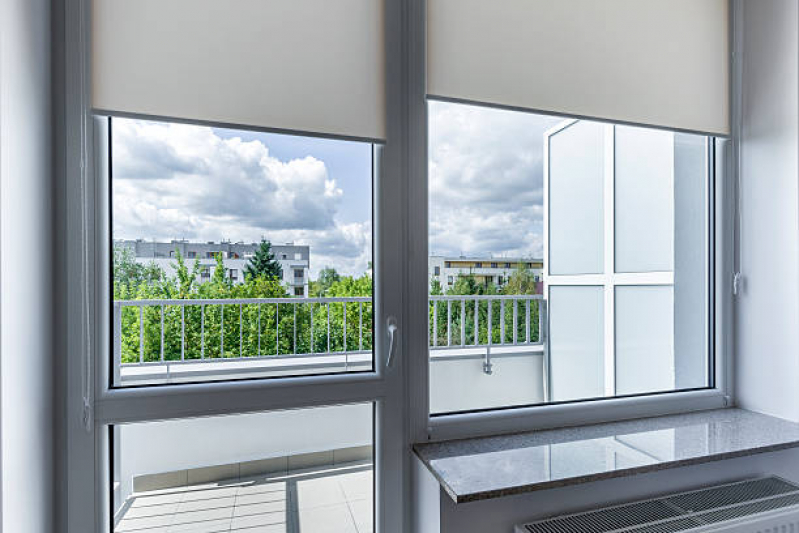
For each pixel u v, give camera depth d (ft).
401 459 3.96
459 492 3.08
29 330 2.80
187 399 3.42
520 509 3.61
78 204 3.21
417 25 3.91
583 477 3.33
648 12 4.64
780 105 4.66
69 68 3.14
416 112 3.96
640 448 3.88
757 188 4.89
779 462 4.48
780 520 3.69
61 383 3.17
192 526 4.10
